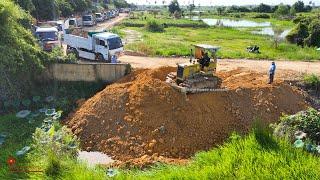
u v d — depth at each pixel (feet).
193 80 78.64
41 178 54.54
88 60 108.68
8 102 82.02
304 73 98.37
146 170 60.03
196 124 73.41
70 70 90.12
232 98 79.05
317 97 88.89
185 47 133.39
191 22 255.70
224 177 51.34
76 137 70.90
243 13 385.70
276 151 55.31
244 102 78.89
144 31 205.36
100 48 105.50
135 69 92.53
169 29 221.25
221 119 75.56
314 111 68.69
